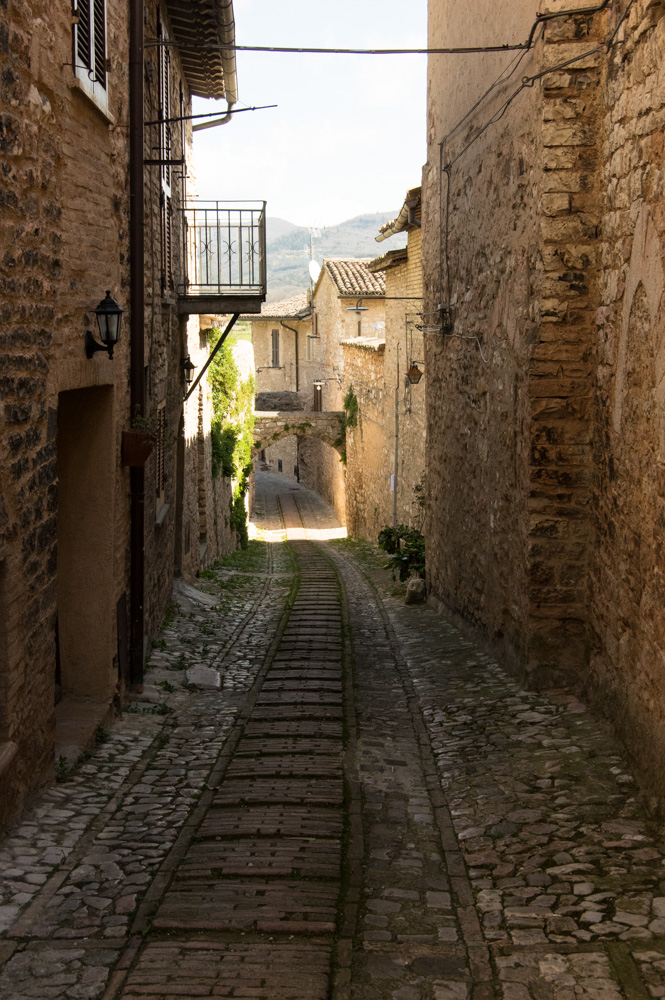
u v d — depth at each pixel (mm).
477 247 9477
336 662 9430
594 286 6879
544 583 7266
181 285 11938
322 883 4418
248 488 30281
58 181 5336
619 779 5332
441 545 11992
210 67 12984
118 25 7031
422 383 17031
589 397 7031
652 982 3383
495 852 4695
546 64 6711
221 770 6117
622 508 6062
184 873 4500
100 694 7059
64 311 5523
